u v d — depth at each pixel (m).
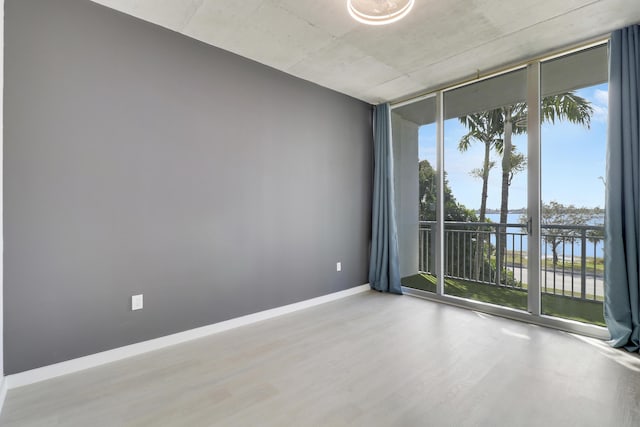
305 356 2.21
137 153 2.26
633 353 2.19
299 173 3.34
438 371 1.99
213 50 2.65
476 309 3.25
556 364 2.06
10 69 1.79
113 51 2.15
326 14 2.20
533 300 2.85
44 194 1.90
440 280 3.59
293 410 1.60
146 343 2.30
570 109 2.70
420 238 4.02
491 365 2.05
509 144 3.10
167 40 2.39
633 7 2.06
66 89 1.97
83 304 2.04
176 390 1.79
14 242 1.81
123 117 2.19
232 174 2.79
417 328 2.74
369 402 1.66
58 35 1.94
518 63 2.90
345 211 3.86
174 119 2.43
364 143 4.11
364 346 2.37
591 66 2.60
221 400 1.69
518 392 1.74
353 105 3.94
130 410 1.61
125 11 2.17
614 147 2.29
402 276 4.14
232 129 2.79
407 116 4.02
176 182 2.45
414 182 3.98
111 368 2.05
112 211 2.15
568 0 2.01
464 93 3.46
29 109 1.85
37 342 1.88
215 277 2.68
